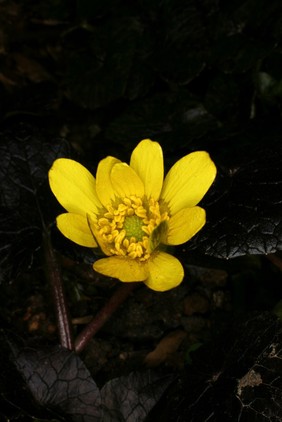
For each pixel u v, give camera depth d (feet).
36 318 0.71
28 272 0.73
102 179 0.58
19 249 0.65
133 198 0.59
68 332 0.64
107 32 0.80
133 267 0.57
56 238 0.66
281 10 0.73
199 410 0.59
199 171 0.58
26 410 0.59
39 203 0.67
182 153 0.75
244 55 0.73
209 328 0.70
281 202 0.62
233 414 0.58
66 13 0.84
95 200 0.60
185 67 0.76
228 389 0.59
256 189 0.63
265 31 0.74
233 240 0.61
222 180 0.64
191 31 0.77
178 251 0.62
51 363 0.61
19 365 0.61
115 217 0.58
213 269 0.72
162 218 0.57
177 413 0.60
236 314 0.63
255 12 0.74
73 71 0.80
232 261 0.70
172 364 0.69
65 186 0.60
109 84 0.79
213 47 0.75
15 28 0.88
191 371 0.61
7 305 0.72
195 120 0.76
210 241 0.62
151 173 0.59
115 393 0.61
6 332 0.62
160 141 0.75
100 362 0.69
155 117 0.77
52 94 0.79
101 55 0.80
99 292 0.73
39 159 0.68
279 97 0.75
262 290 0.71
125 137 0.76
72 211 0.60
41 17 0.88
